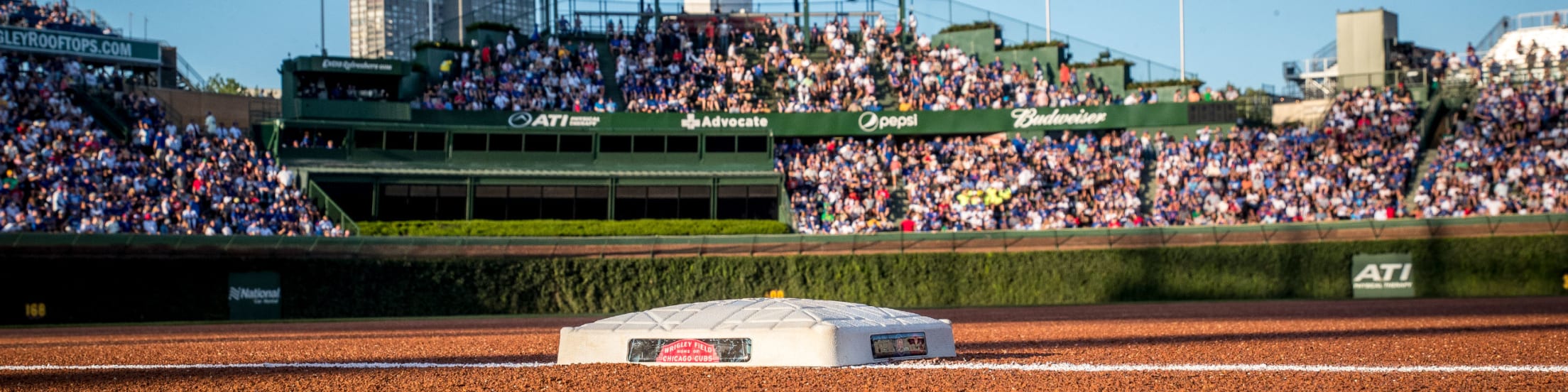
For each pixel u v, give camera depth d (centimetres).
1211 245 5034
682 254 4903
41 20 5588
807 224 5566
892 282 4988
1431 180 5438
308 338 2852
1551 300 4216
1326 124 5941
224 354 2238
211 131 5231
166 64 6259
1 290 4003
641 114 6134
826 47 6862
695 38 6775
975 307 4825
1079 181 5778
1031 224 5516
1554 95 5638
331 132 5691
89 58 5528
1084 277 5000
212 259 4338
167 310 4250
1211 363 1691
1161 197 5659
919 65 6619
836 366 1554
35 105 4822
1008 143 6034
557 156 5959
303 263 4475
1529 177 5312
